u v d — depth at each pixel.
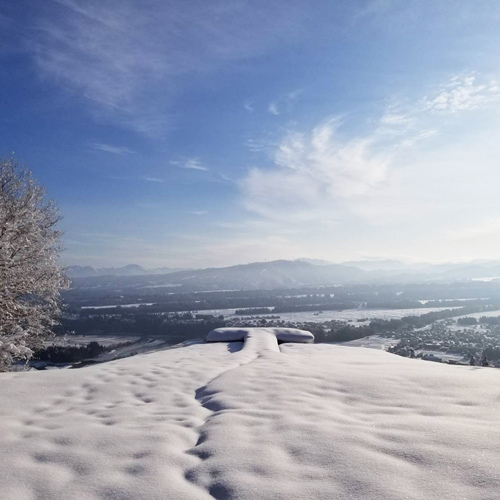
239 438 3.24
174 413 4.17
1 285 11.34
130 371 6.46
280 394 4.64
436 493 2.26
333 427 3.41
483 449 2.76
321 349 10.23
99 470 2.80
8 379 5.84
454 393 4.35
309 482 2.48
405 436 3.09
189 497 2.41
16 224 11.49
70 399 4.91
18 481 2.66
